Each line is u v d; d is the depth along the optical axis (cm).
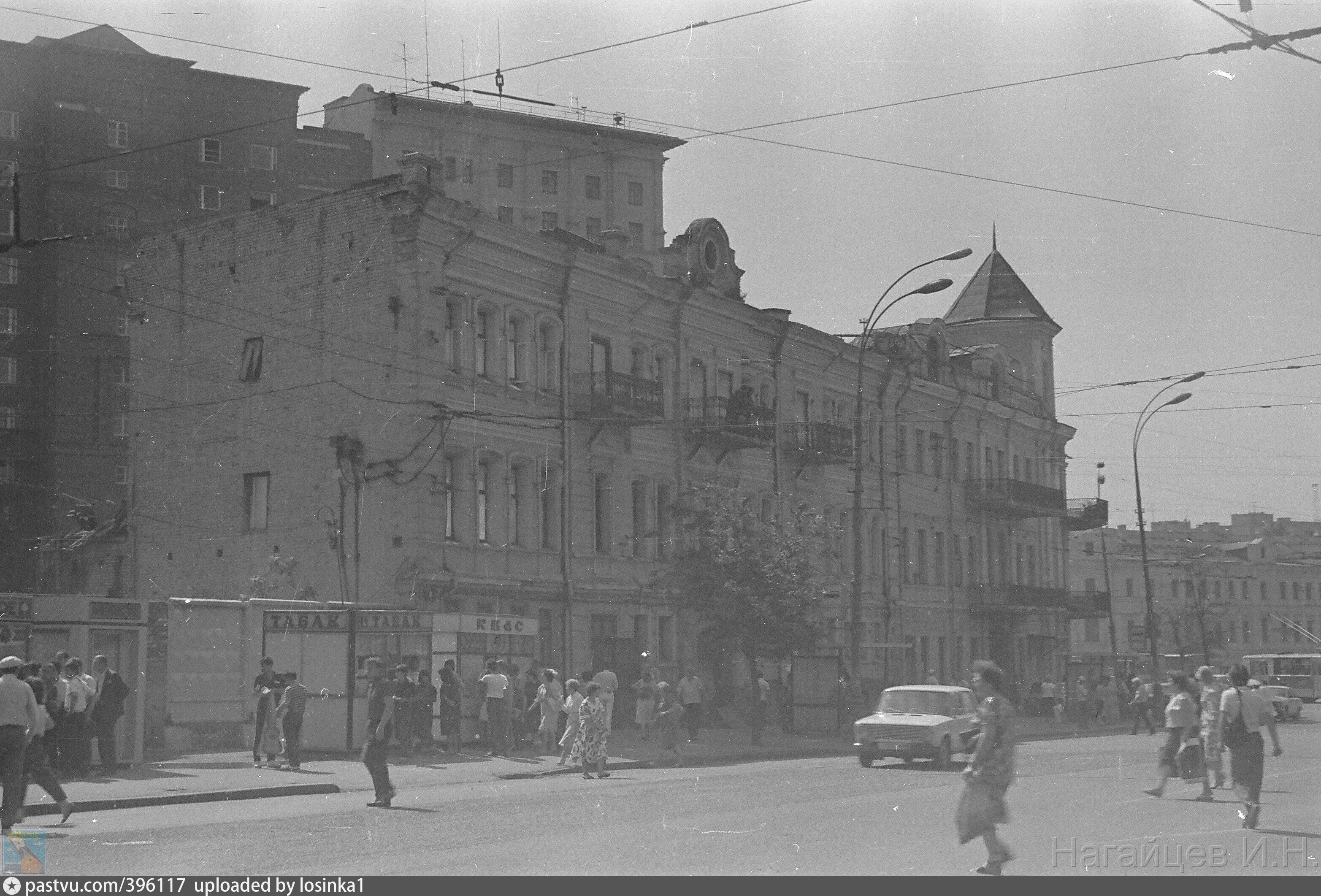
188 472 4409
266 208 4303
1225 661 11050
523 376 4300
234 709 3125
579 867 1386
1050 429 7950
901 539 6353
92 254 7719
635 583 4681
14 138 7775
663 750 3206
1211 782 2595
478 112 9050
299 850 1539
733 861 1433
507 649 3503
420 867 1393
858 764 3247
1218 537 13362
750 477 5331
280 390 4206
